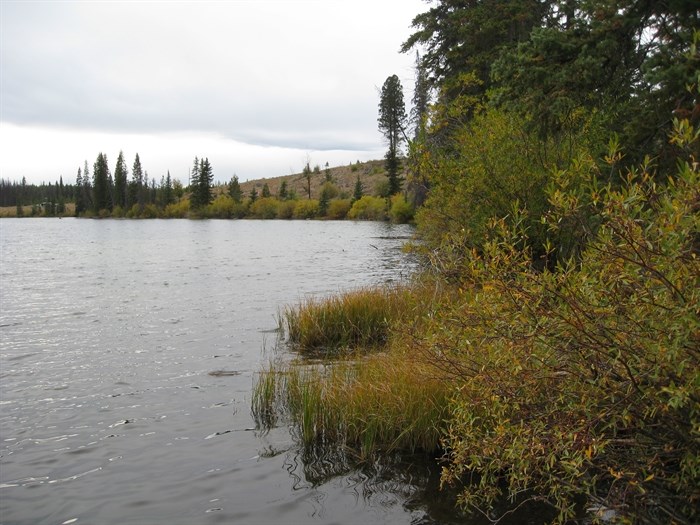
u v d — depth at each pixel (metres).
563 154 9.21
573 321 2.91
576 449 3.03
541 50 6.66
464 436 4.01
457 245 4.21
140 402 6.73
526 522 3.76
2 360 8.82
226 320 11.91
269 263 24.77
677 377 2.73
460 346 3.56
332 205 91.31
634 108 6.49
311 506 4.17
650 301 2.69
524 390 3.31
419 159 11.32
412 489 4.34
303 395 5.60
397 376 5.58
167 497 4.39
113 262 26.66
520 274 3.14
